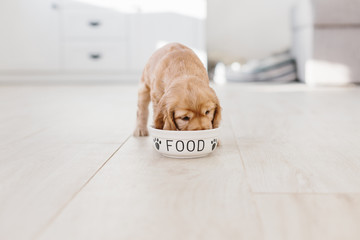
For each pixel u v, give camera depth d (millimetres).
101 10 4016
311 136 1421
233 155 1142
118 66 4125
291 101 2541
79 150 1215
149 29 4043
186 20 4016
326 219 668
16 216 689
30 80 4242
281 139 1376
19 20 4047
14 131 1552
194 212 700
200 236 603
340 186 847
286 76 4191
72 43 4098
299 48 4051
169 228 632
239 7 4746
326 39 3562
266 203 744
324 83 3654
